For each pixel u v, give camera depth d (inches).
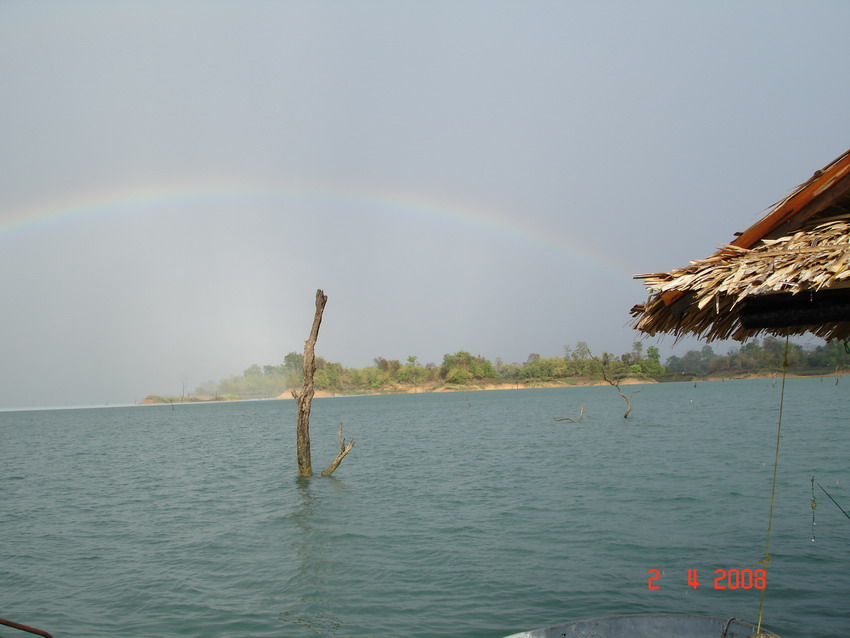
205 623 470.0
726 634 274.8
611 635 286.8
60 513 951.6
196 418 5118.1
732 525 692.7
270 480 1250.0
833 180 242.8
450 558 609.9
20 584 577.0
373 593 521.0
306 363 1237.7
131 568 621.6
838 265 214.8
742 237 262.8
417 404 6033.5
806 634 410.3
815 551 584.7
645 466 1199.6
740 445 1493.6
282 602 509.0
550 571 558.6
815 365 5620.1
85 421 5433.1
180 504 1001.5
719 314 280.4
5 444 2699.3
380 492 1037.8
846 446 1374.3
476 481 1118.4
